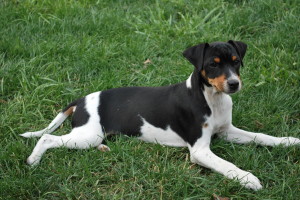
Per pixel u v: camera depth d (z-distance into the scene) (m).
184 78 2.16
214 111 1.79
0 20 2.47
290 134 1.91
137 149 1.83
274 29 2.40
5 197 1.68
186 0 2.65
